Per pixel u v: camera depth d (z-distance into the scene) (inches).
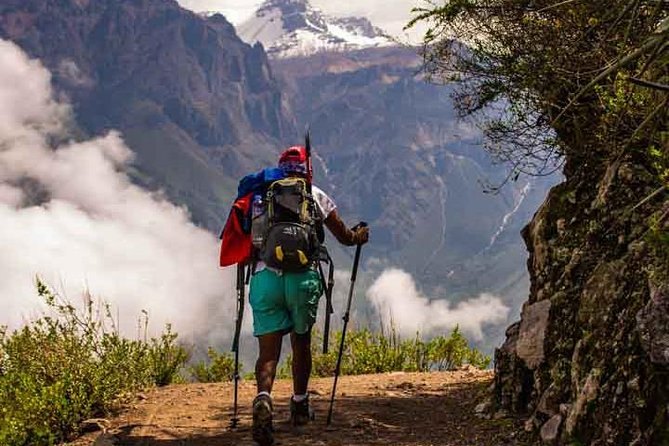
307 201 253.6
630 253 206.8
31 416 270.7
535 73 239.0
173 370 394.6
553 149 260.5
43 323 309.9
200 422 283.3
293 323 254.8
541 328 243.9
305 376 267.4
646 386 172.1
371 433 256.1
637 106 211.5
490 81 258.8
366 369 435.8
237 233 256.4
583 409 191.8
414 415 280.1
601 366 191.5
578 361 208.4
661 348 168.6
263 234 252.5
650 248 195.2
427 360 437.1
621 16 161.3
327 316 253.8
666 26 148.8
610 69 152.4
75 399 287.1
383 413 285.0
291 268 248.1
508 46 241.3
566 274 241.3
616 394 181.5
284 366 430.9
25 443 266.5
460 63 258.4
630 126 221.0
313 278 251.9
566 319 233.0
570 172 271.3
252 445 243.9
